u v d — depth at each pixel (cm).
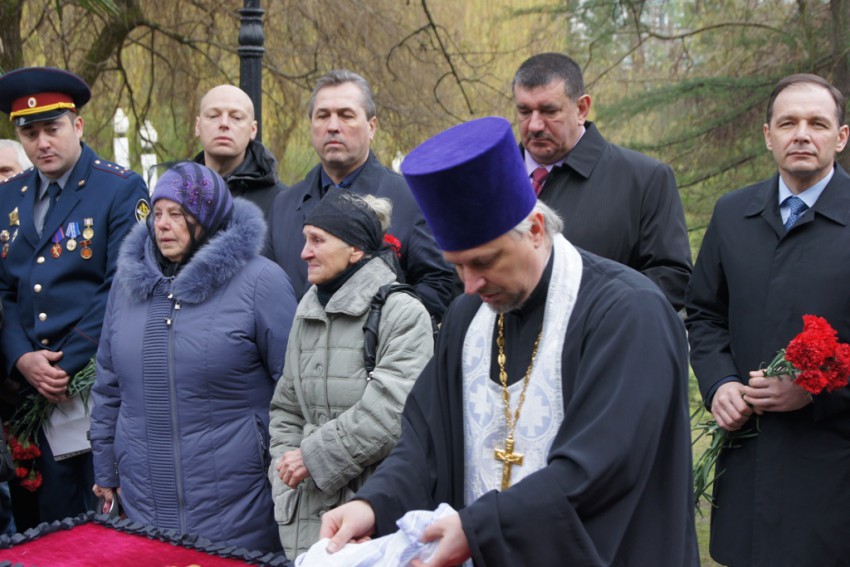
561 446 200
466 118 958
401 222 378
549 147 354
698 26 875
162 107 943
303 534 310
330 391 311
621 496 198
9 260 421
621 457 194
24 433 414
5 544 263
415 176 200
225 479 328
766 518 314
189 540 263
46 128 414
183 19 897
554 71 349
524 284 210
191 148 919
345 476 300
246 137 448
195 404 329
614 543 197
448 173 196
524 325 220
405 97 915
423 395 236
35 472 420
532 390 215
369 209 324
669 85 838
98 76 898
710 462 331
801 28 768
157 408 330
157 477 330
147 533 270
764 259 323
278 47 900
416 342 306
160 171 537
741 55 844
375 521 217
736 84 794
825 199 317
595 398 201
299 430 325
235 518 328
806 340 292
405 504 221
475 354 227
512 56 962
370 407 299
